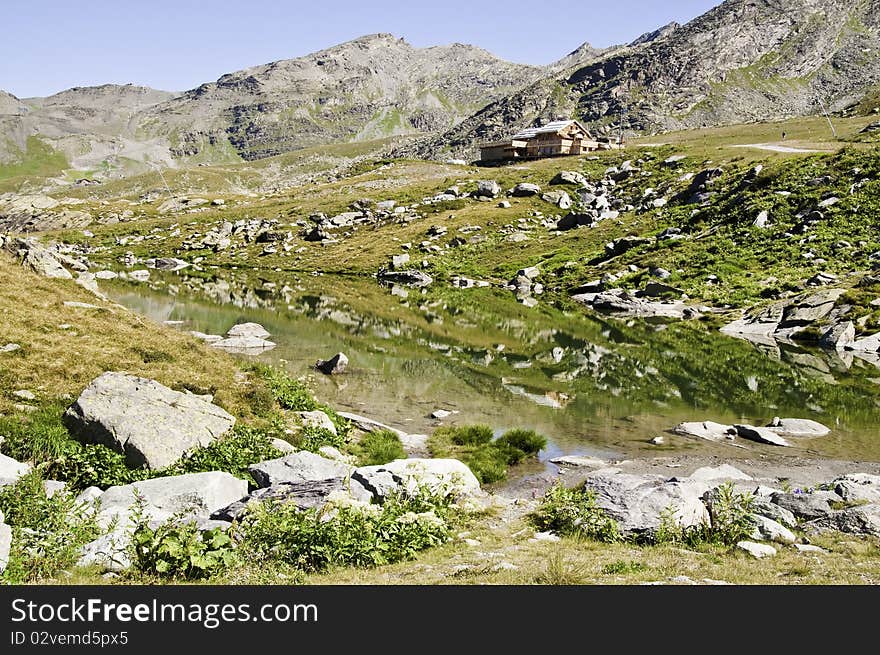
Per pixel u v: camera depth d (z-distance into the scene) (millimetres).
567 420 31922
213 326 56125
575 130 174375
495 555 13414
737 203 94500
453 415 32344
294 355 45125
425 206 134625
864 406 34844
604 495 16516
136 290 81688
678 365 45312
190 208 169125
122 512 14727
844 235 75062
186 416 22188
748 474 23781
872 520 15117
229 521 14188
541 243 108125
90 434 20938
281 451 22719
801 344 53406
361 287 90562
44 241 136250
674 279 75375
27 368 25953
